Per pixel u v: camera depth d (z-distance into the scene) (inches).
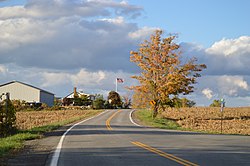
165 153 623.8
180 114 2458.2
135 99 2176.4
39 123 1800.0
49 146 772.0
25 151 692.7
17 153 663.8
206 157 575.2
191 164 502.9
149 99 2106.3
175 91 2055.9
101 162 529.7
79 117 2208.4
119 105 4562.0
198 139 920.3
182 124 1833.2
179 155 598.2
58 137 988.6
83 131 1206.9
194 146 742.5
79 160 555.2
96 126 1489.9
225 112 2600.9
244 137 1026.1
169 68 2048.5
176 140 880.3
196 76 2070.6
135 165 498.3
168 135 1048.2
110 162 528.1
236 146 754.8
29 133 1095.6
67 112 2950.3
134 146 737.6
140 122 1809.8
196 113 2524.6
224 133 1318.9
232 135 1129.4
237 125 1777.8
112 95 4522.6
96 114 2630.4
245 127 1694.1
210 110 2760.8
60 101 4771.2
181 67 2047.2
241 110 2773.1
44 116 2447.1
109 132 1156.5
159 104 2101.4
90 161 541.3
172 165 494.9
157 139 903.7
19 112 2957.7
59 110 3390.7
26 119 2138.3
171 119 2181.3
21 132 1139.3
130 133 1114.1
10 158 598.2
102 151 660.7
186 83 2055.9
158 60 2055.9
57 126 1445.6
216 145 770.2
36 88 3853.3
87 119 2053.4
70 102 4630.9
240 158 568.1
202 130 1499.8
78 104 4611.2
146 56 2079.2
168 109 2714.1
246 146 758.5
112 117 2246.6
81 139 910.4
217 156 588.4
